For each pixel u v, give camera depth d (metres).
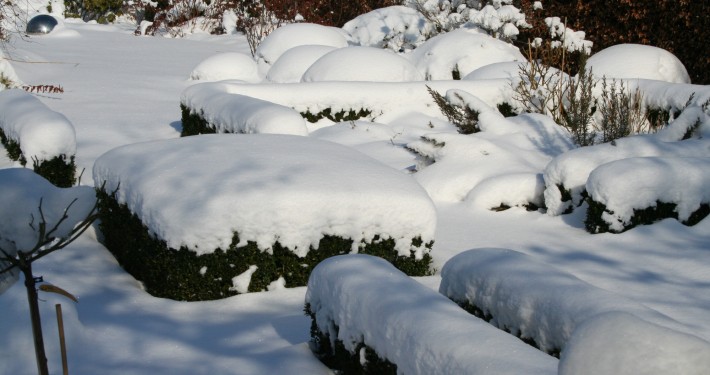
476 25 17.73
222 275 6.07
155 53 22.27
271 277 6.22
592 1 16.58
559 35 15.97
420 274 6.63
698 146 8.49
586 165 8.09
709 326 5.27
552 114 11.96
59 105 14.17
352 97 12.64
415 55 16.52
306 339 5.25
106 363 4.85
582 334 2.43
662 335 2.34
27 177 5.70
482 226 8.03
